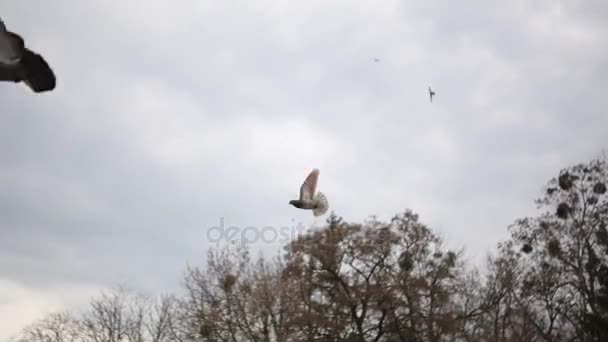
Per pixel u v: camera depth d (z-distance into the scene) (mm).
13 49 6168
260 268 45125
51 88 6430
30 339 48438
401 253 44375
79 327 49250
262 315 41750
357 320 41750
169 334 47812
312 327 41219
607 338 46531
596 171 52000
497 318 47031
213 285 45156
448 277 44250
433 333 41688
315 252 43531
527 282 49875
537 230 52312
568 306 50344
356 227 44406
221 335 42688
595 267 50000
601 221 50938
